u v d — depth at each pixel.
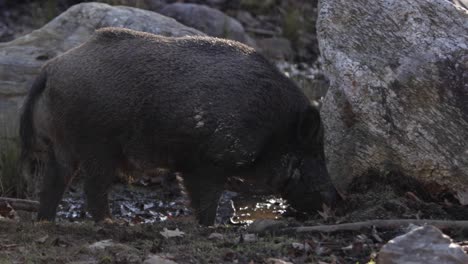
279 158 10.95
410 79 11.08
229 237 9.54
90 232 9.91
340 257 8.66
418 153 11.08
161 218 12.76
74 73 10.43
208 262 8.59
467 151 10.86
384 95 11.20
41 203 11.15
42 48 15.34
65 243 9.37
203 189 10.77
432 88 10.99
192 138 10.44
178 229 9.95
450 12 11.48
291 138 10.88
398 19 11.56
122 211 13.08
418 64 11.12
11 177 13.70
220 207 12.97
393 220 9.66
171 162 10.79
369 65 11.35
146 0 21.41
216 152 10.50
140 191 14.07
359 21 11.71
